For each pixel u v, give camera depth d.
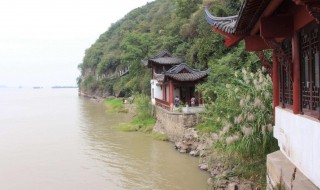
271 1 8.47
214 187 18.55
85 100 112.19
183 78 37.56
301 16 9.08
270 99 17.80
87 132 43.59
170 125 35.19
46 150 33.66
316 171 8.39
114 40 124.75
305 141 9.24
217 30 12.49
